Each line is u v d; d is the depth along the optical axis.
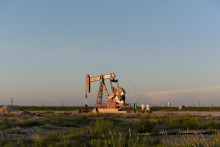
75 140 14.59
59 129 20.55
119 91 51.22
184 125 21.39
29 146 12.90
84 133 17.61
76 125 24.11
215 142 11.22
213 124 21.86
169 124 23.12
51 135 15.15
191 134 16.91
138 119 31.33
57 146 12.54
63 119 27.22
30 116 30.14
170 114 43.31
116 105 51.06
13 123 23.11
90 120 28.28
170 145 11.77
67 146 12.55
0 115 30.91
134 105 52.72
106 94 53.03
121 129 20.19
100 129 17.70
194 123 22.11
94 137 15.74
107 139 13.54
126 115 37.62
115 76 51.66
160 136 15.88
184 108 83.81
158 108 86.88
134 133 17.73
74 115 38.19
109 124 21.19
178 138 14.52
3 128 19.92
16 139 15.16
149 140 13.85
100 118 32.50
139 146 11.78
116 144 12.05
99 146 12.20
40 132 18.59
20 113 32.22
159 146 11.52
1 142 13.68
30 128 20.69
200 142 11.38
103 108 52.25
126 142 13.00
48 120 25.48
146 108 59.12
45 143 13.64
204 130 19.25
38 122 24.16
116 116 36.53
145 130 18.81
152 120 28.70
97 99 54.19
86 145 12.84
